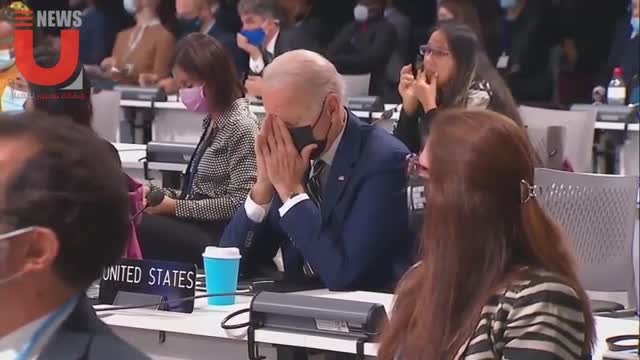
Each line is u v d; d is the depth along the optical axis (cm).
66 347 369
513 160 555
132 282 870
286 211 913
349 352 750
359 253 904
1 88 1105
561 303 544
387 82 2700
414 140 1384
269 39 2505
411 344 580
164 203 1224
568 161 1664
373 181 915
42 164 367
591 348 565
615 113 1947
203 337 821
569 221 1121
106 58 2781
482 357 548
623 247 1130
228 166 1235
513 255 560
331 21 3177
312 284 952
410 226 912
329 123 919
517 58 2614
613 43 2528
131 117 2245
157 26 2680
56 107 1025
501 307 550
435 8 3148
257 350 791
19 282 371
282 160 922
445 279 560
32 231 365
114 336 380
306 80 908
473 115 570
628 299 1141
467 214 555
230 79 1225
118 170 385
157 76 2569
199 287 951
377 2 2747
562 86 2598
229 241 985
